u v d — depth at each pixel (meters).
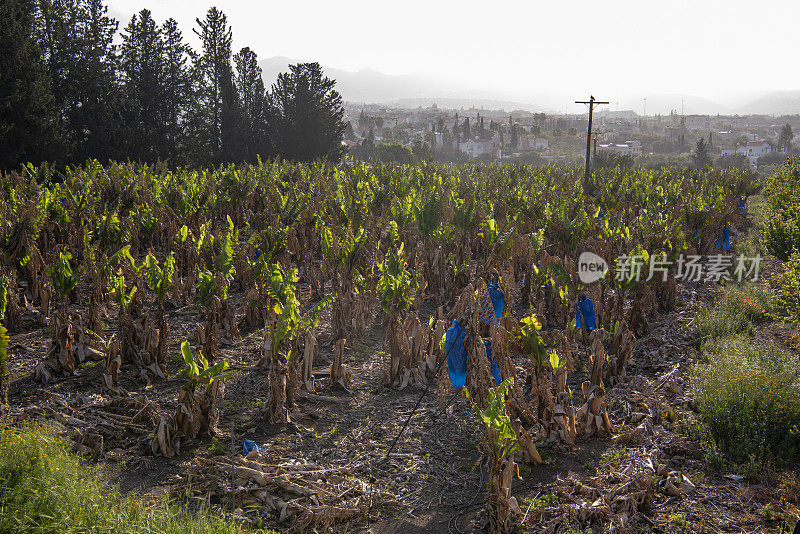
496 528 7.14
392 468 8.62
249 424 9.77
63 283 11.31
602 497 7.41
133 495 7.40
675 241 16.56
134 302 14.99
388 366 12.05
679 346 13.75
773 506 7.59
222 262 13.71
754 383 9.90
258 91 70.06
